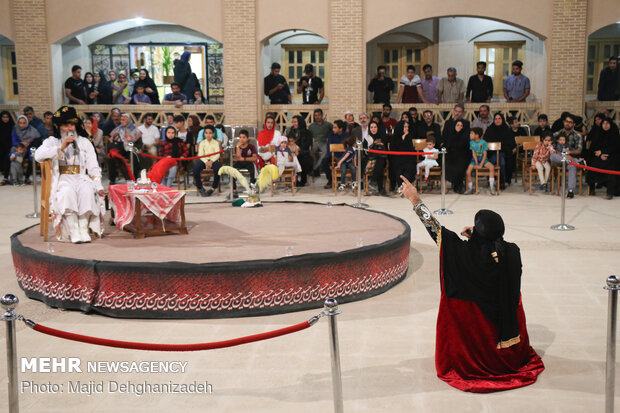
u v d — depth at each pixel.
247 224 7.70
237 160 12.89
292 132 13.79
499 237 4.22
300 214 8.45
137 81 16.27
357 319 5.52
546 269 7.11
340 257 5.80
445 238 4.22
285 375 4.41
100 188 7.07
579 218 10.03
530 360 4.46
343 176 12.90
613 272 6.97
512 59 18.02
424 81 16.12
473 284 4.19
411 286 6.50
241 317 5.57
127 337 5.14
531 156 13.93
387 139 13.31
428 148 12.84
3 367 4.57
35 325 3.38
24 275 6.20
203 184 14.10
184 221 7.18
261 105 15.77
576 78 14.98
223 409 3.95
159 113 15.87
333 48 15.34
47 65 15.86
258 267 5.52
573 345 4.89
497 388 4.10
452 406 3.92
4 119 14.95
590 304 5.90
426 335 5.12
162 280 5.49
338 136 13.36
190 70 16.47
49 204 6.93
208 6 15.49
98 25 15.77
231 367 4.56
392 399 4.02
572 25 14.83
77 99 16.12
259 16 15.43
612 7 14.73
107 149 14.36
